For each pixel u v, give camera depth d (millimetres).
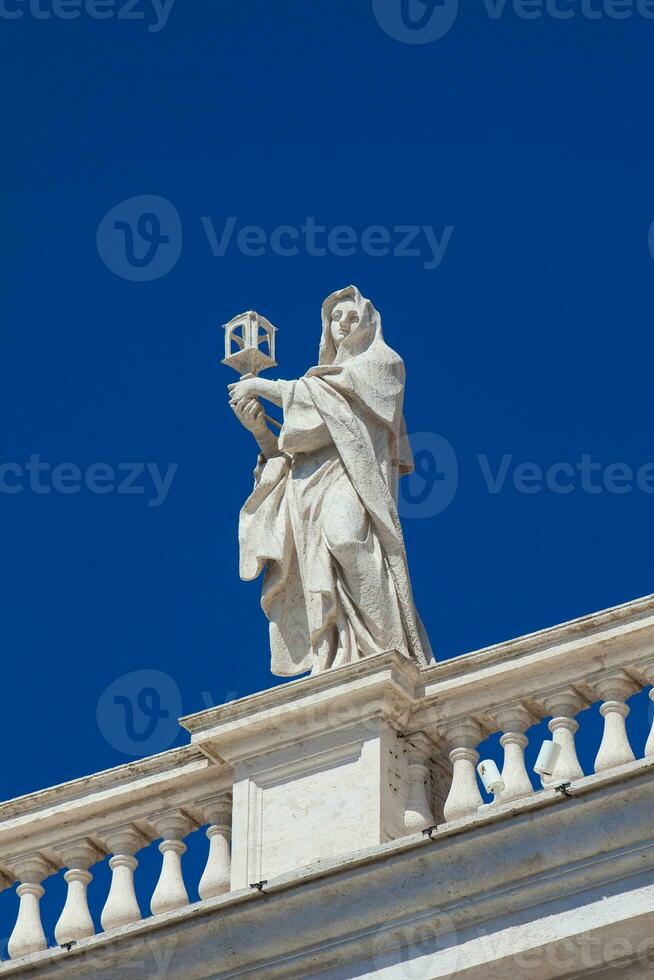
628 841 39781
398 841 41188
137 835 47125
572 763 42688
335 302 50531
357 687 44531
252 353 51062
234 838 44812
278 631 47938
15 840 47812
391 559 47344
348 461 47938
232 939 42312
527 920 40219
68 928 46375
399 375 49750
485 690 44281
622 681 43062
